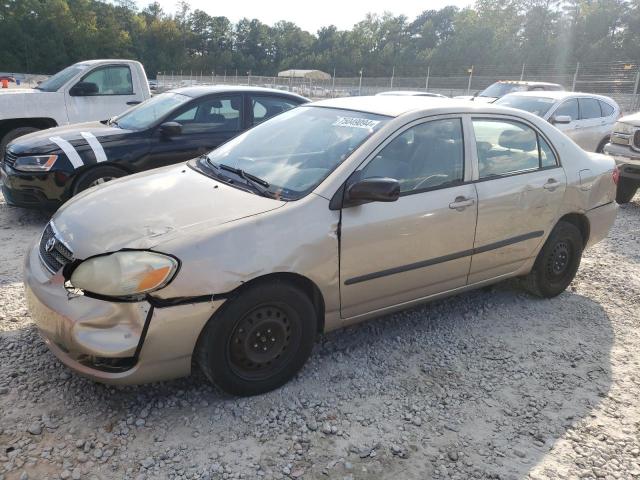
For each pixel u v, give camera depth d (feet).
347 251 10.42
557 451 9.23
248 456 8.64
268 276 9.55
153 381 9.05
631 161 26.86
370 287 11.04
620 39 214.90
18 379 10.16
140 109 22.75
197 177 11.69
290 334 10.19
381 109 12.28
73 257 9.16
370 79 111.55
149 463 8.32
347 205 10.36
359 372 11.23
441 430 9.59
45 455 8.33
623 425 10.02
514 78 87.25
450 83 96.27
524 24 244.22
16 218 20.80
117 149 19.99
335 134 11.83
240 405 9.87
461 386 10.98
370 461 8.72
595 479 8.64
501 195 12.84
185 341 8.92
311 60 329.31
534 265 14.73
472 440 9.39
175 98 22.27
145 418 9.37
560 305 15.19
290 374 10.42
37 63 276.41
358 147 10.98
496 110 13.38
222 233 9.20
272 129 13.26
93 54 294.46
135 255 8.73
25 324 12.19
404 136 11.53
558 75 80.89
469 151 12.49
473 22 258.57
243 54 397.19
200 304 8.87
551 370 11.78
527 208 13.50
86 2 321.11
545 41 234.38
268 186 10.80
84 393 9.89
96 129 21.13
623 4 221.46
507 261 13.64
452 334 13.15
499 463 8.87
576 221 15.49
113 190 11.19
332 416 9.77
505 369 11.71
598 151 37.68
